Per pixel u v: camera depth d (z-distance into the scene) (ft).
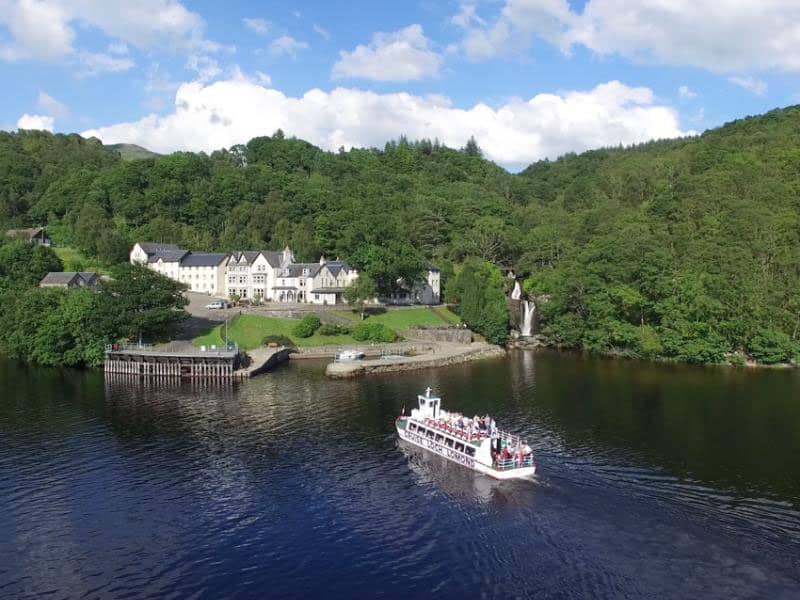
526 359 477.36
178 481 212.43
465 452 224.53
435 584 147.33
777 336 440.86
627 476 210.59
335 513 186.09
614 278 508.94
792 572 147.54
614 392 348.38
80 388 362.33
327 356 476.13
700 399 329.72
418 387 362.94
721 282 463.83
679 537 165.68
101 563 159.43
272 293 629.51
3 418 293.43
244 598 143.43
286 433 267.18
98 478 215.72
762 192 603.67
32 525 180.65
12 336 444.55
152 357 399.44
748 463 223.92
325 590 146.10
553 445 245.24
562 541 164.66
